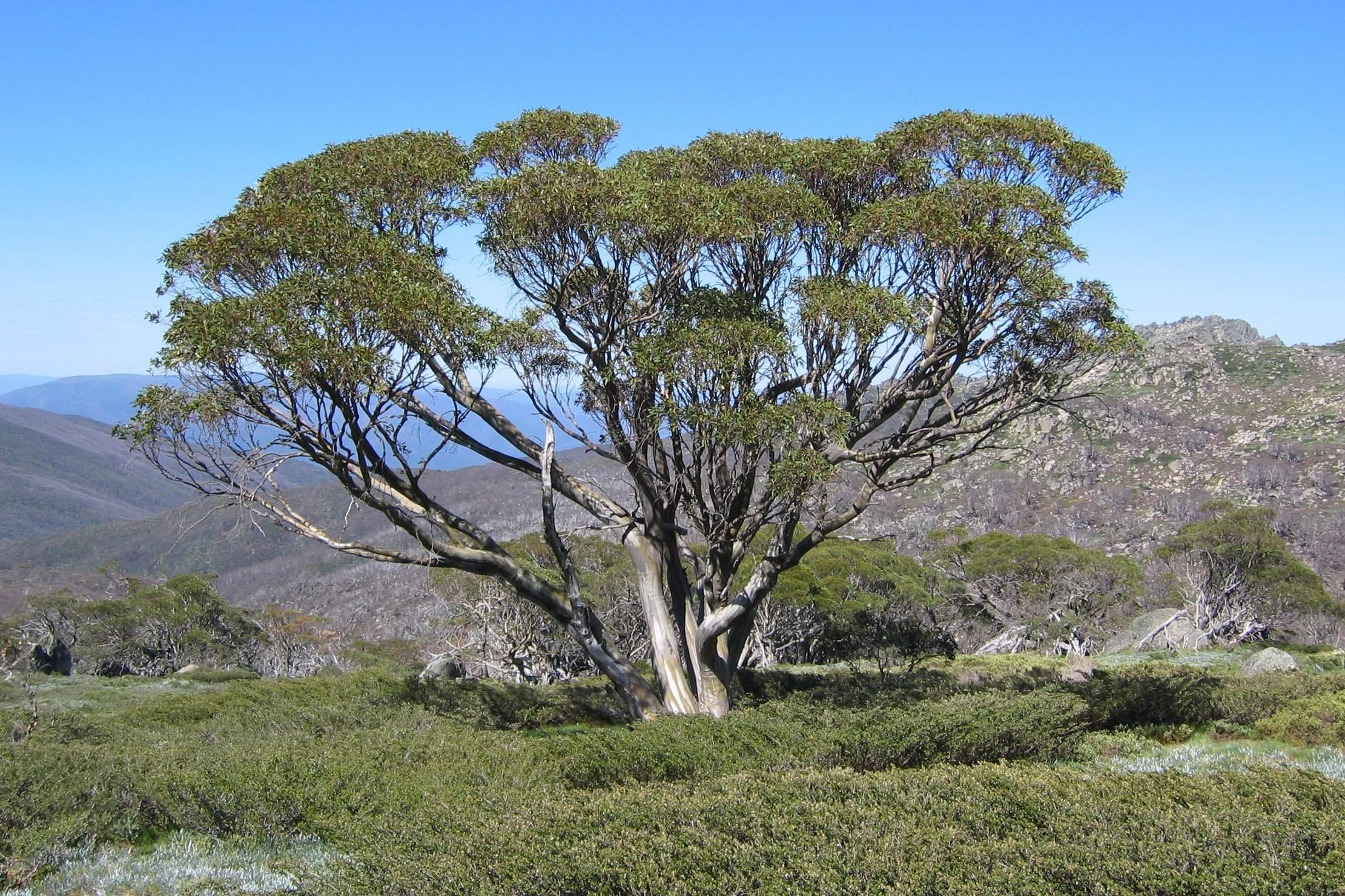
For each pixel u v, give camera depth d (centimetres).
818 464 1298
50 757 1001
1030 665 2800
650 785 817
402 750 1102
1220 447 8762
